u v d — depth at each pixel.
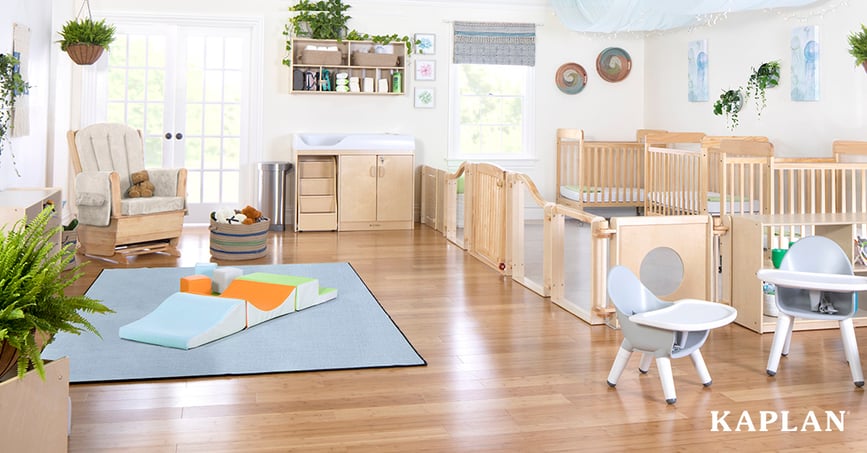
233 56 7.81
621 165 8.16
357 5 7.96
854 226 4.18
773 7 5.77
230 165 7.90
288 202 7.91
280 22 7.82
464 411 2.89
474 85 8.52
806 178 5.98
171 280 5.14
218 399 2.98
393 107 8.18
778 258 4.38
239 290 4.39
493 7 8.30
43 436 2.12
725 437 2.66
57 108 7.01
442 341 3.84
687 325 2.85
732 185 5.30
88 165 6.10
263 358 3.49
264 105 7.87
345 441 2.60
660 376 2.99
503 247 5.50
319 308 4.45
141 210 5.96
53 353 3.48
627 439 2.64
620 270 3.21
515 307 4.57
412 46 8.16
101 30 6.19
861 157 5.72
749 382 3.24
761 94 6.75
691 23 6.88
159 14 7.54
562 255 4.64
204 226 7.81
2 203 4.55
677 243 4.17
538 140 8.55
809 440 2.64
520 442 2.61
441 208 7.61
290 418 2.80
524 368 3.41
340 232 7.60
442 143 8.34
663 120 8.37
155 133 7.71
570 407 2.94
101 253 5.91
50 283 2.18
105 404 2.90
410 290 5.01
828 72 6.01
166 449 2.51
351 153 7.62
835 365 3.47
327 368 3.37
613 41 8.61
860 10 5.66
